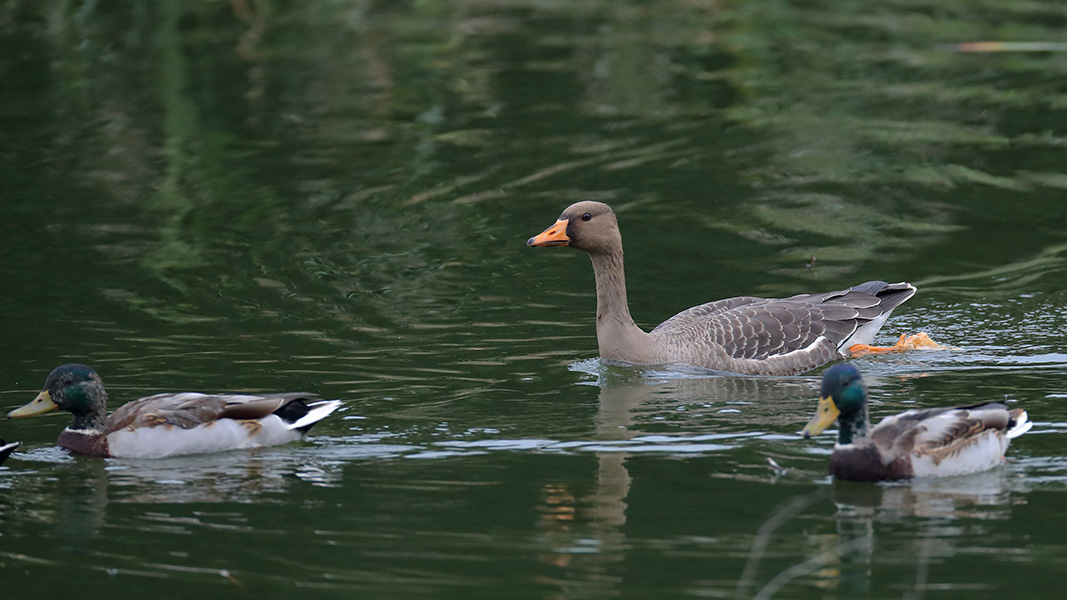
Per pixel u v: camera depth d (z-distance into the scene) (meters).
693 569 9.91
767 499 11.35
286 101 27.22
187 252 19.91
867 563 9.95
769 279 18.81
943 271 19.00
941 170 23.31
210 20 32.97
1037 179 22.69
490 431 13.36
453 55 30.50
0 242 20.28
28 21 32.50
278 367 15.47
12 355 15.83
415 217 21.50
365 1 34.56
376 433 13.34
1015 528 10.58
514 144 24.89
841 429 11.88
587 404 14.24
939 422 11.95
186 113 26.52
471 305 18.00
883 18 33.34
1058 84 27.88
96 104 26.94
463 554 10.28
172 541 10.70
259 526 10.98
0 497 11.75
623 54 30.58
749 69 29.39
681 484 11.77
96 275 18.97
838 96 27.50
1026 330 16.66
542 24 33.22
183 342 16.36
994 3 34.28
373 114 26.53
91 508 11.45
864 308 16.48
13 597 9.70
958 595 9.38
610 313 15.91
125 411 13.10
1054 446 12.56
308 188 22.73
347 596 9.55
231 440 12.98
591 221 15.72
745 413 13.89
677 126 25.78
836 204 21.86
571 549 10.34
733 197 22.22
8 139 24.92
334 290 18.48
